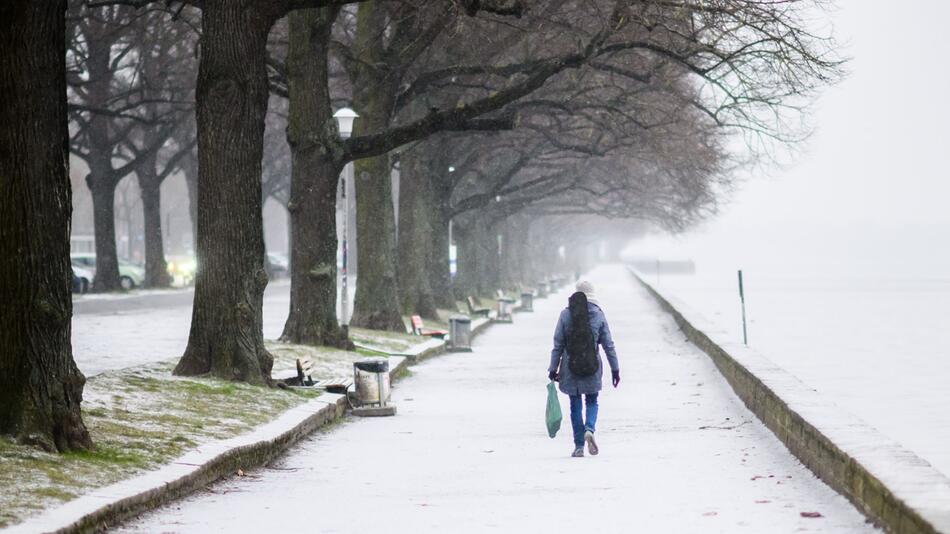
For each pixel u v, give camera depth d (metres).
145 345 60.69
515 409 43.28
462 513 22.36
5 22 25.08
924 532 16.73
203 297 41.94
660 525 20.42
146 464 25.50
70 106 93.69
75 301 110.44
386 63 69.38
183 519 21.97
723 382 49.41
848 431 25.06
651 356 65.69
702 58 59.41
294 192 58.72
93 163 124.81
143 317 87.75
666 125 81.31
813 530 19.52
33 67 25.30
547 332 96.06
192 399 36.06
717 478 25.92
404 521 21.59
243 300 41.88
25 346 25.30
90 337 66.56
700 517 21.11
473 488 25.72
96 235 126.00
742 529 19.81
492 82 79.19
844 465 22.59
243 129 41.69
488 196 107.75
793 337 108.44
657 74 70.06
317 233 58.84
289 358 52.75
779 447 30.48
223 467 27.11
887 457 21.77
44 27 25.33
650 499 23.33
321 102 57.69
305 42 57.22
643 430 35.50
